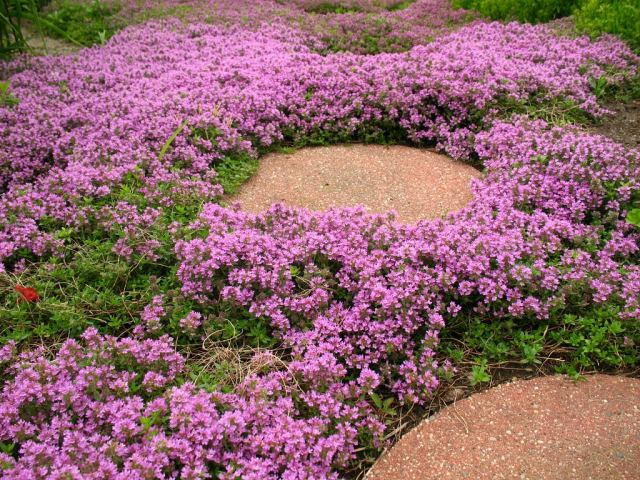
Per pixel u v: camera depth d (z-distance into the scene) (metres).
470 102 1.02
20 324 0.62
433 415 0.55
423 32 1.42
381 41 1.38
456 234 0.67
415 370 0.56
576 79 1.08
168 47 1.32
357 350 0.60
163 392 0.54
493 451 0.51
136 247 0.70
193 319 0.60
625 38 1.27
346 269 0.66
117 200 0.78
